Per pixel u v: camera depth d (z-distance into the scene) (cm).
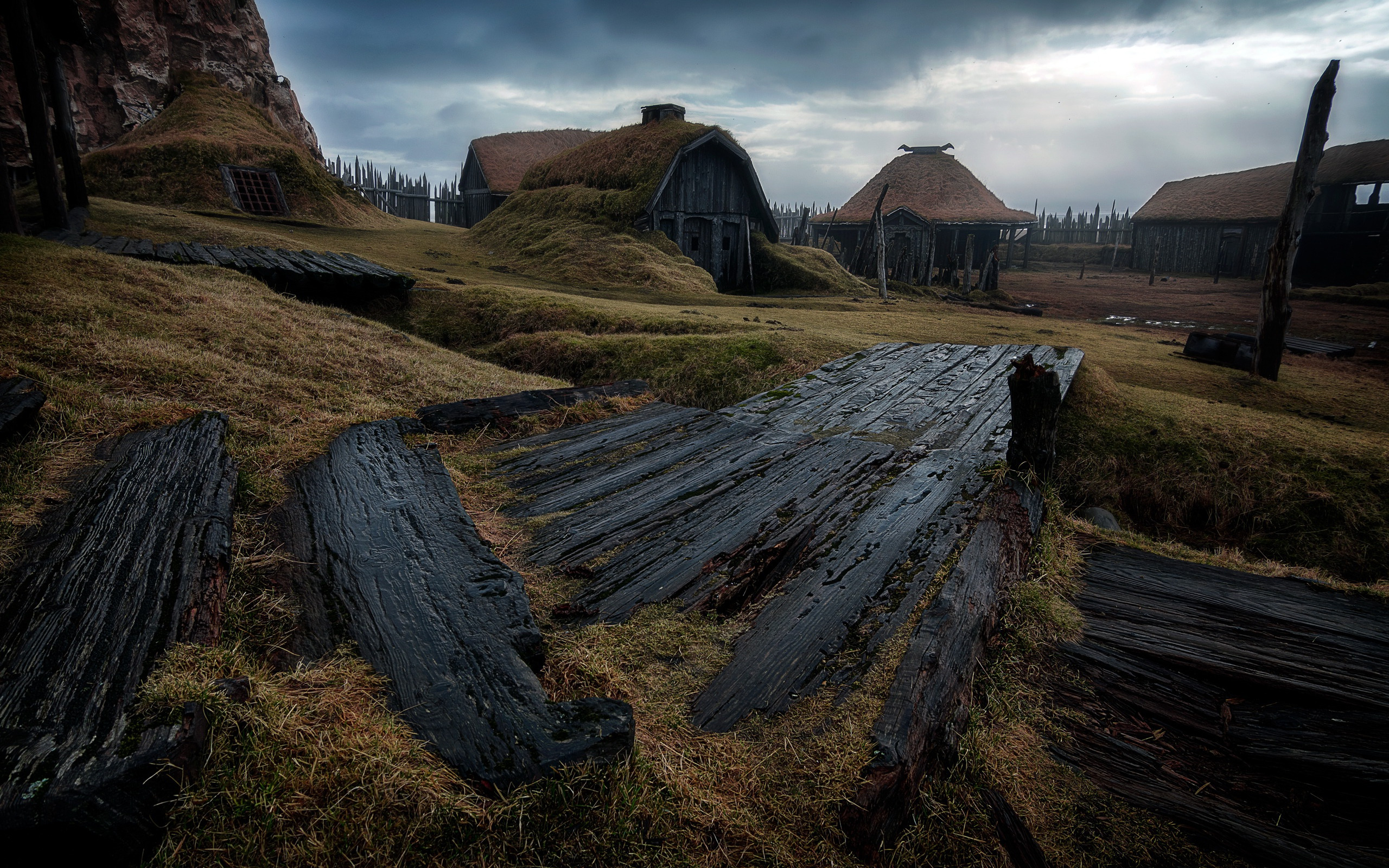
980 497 461
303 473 408
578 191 2656
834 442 561
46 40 1562
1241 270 4038
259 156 2667
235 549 306
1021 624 356
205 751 182
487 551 316
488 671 234
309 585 286
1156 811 265
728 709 262
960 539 402
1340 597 408
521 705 219
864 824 217
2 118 2280
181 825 167
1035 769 277
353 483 393
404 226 2986
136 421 422
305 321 902
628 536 381
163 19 3094
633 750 219
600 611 310
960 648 301
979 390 774
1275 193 3934
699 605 317
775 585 351
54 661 205
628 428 577
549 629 293
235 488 353
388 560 306
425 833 178
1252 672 333
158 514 303
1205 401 926
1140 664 345
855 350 1039
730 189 2778
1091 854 246
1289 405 991
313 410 577
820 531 405
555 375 1109
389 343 917
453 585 287
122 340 623
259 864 166
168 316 745
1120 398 884
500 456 501
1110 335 1592
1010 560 390
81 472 352
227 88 3133
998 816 246
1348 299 2750
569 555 359
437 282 1659
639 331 1252
